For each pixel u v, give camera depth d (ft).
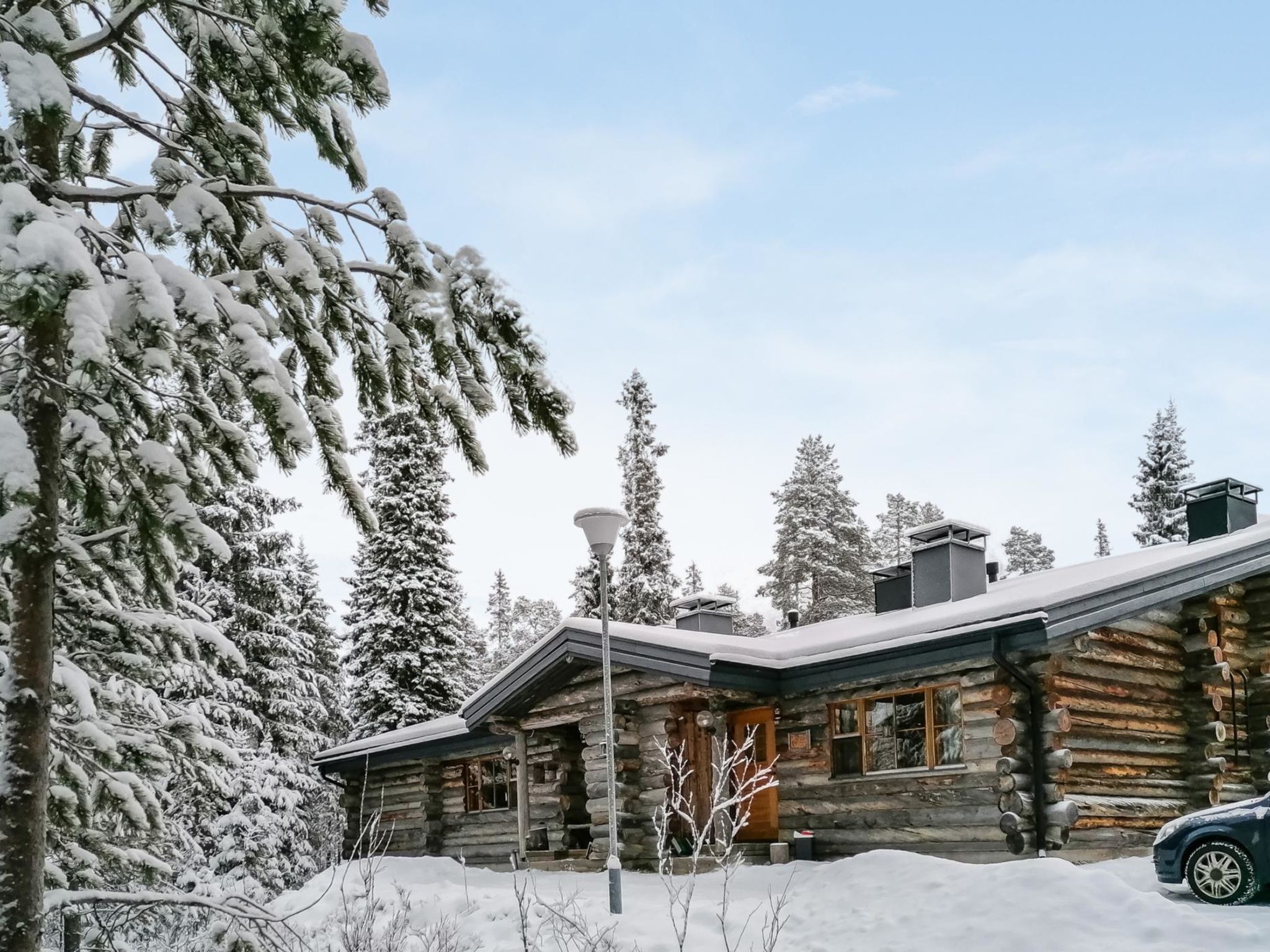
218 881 70.23
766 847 53.11
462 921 38.78
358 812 80.69
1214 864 34.94
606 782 55.98
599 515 41.34
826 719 51.60
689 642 51.47
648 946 33.78
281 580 89.61
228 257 21.33
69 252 14.78
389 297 21.20
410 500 106.63
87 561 22.74
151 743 28.43
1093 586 43.65
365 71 18.25
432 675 102.22
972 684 45.83
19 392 19.98
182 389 20.58
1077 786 45.16
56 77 17.04
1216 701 50.78
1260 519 59.36
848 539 155.02
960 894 33.94
